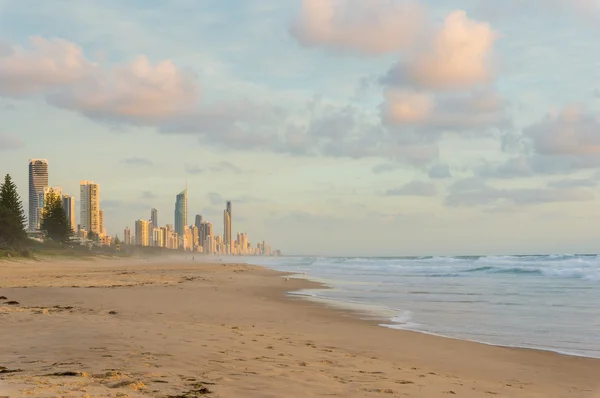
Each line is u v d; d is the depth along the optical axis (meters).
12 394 5.44
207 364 8.41
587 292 29.52
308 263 118.81
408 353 11.98
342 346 12.48
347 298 27.19
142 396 5.90
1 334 10.86
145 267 83.75
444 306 23.00
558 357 11.88
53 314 15.00
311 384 7.42
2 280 37.09
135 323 13.53
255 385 7.02
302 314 19.58
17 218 102.38
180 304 21.02
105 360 8.19
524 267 54.59
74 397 5.46
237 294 28.31
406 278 46.72
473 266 64.31
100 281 37.44
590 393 8.49
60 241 142.38
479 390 8.16
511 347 13.14
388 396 7.09
